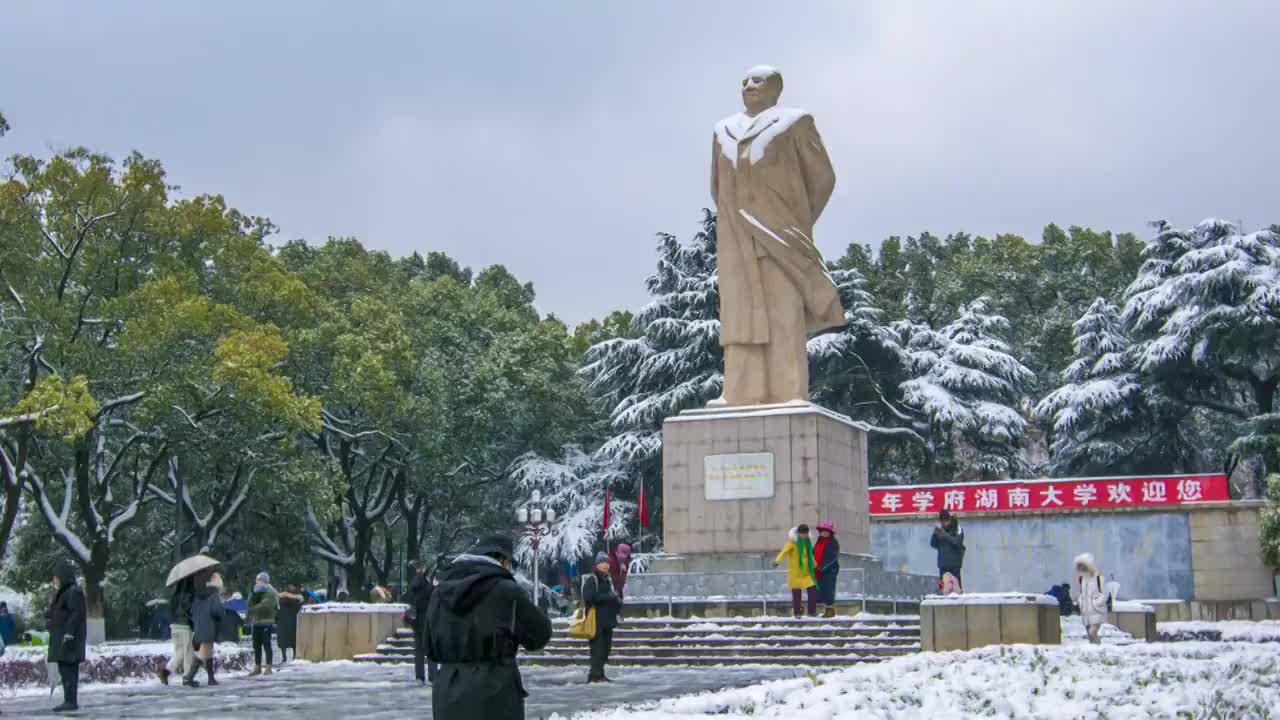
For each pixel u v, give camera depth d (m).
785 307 31.39
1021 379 57.34
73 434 34.16
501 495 60.50
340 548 59.12
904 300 72.00
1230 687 13.55
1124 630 29.53
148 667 25.08
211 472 46.72
